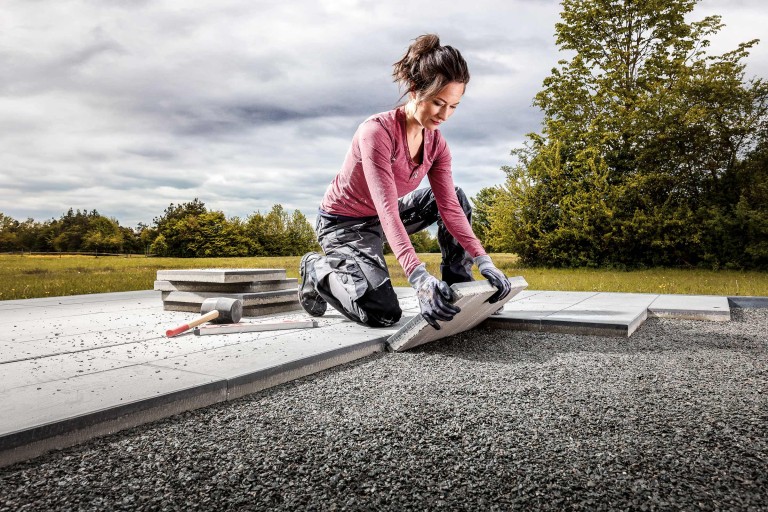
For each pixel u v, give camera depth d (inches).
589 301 193.8
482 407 77.3
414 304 185.0
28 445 58.9
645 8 666.2
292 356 96.1
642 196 598.5
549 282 362.9
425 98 95.4
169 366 89.0
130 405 68.6
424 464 57.8
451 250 135.0
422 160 113.5
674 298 204.2
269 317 155.3
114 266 822.5
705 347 121.1
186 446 62.9
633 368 101.0
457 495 51.0
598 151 623.5
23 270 642.8
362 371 99.0
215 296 160.9
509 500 49.9
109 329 132.0
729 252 562.3
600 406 77.6
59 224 2220.7
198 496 50.8
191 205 2132.1
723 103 599.2
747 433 66.2
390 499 50.3
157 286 176.4
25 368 87.7
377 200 104.0
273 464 57.8
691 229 567.8
